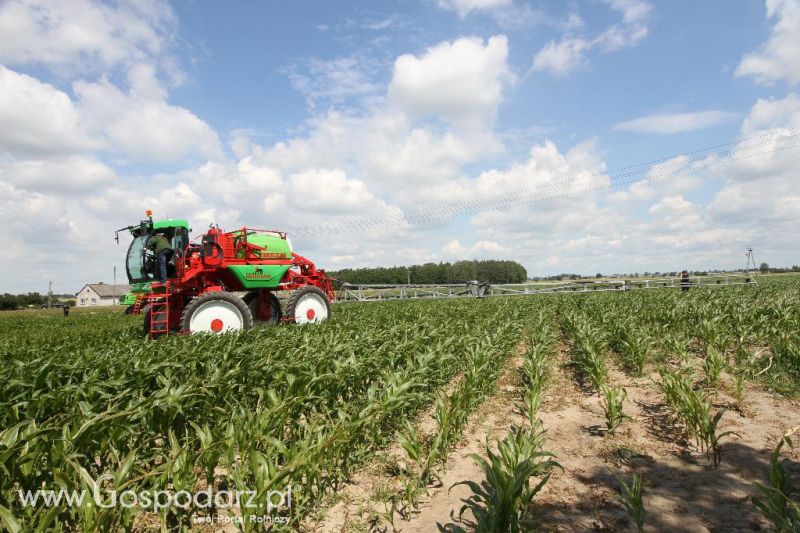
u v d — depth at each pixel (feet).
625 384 26.30
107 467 14.66
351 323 42.60
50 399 16.52
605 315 46.24
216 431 15.84
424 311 60.08
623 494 13.82
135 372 19.90
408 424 16.06
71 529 12.21
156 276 42.70
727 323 38.40
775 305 43.27
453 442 18.52
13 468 11.91
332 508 14.24
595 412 21.76
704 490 13.74
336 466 15.46
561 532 12.09
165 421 16.81
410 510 13.93
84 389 17.49
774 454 12.09
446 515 13.57
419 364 24.23
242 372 21.06
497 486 11.55
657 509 12.94
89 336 38.06
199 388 17.84
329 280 50.83
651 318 46.37
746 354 28.86
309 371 20.98
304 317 45.85
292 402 17.43
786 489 13.24
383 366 25.61
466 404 20.77
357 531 12.91
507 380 28.84
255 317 46.39
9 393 17.08
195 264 40.52
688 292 77.30
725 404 21.38
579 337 33.35
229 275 42.70
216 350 26.30
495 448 18.12
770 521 11.92
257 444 15.46
